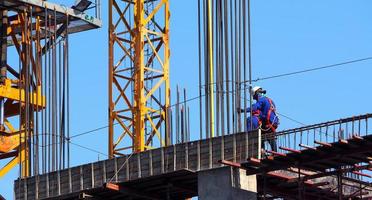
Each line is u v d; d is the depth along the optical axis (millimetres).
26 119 96938
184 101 89375
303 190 84000
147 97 119250
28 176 93562
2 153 110312
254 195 83188
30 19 106250
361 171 85125
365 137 77688
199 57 86625
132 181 87125
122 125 119375
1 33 110812
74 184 89750
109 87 120125
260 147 82625
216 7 86812
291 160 80938
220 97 85500
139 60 119688
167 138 90875
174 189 88000
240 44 86062
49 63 96938
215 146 84438
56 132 95000
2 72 110375
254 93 87188
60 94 96062
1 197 103562
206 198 84062
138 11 120562
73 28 114000
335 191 87562
